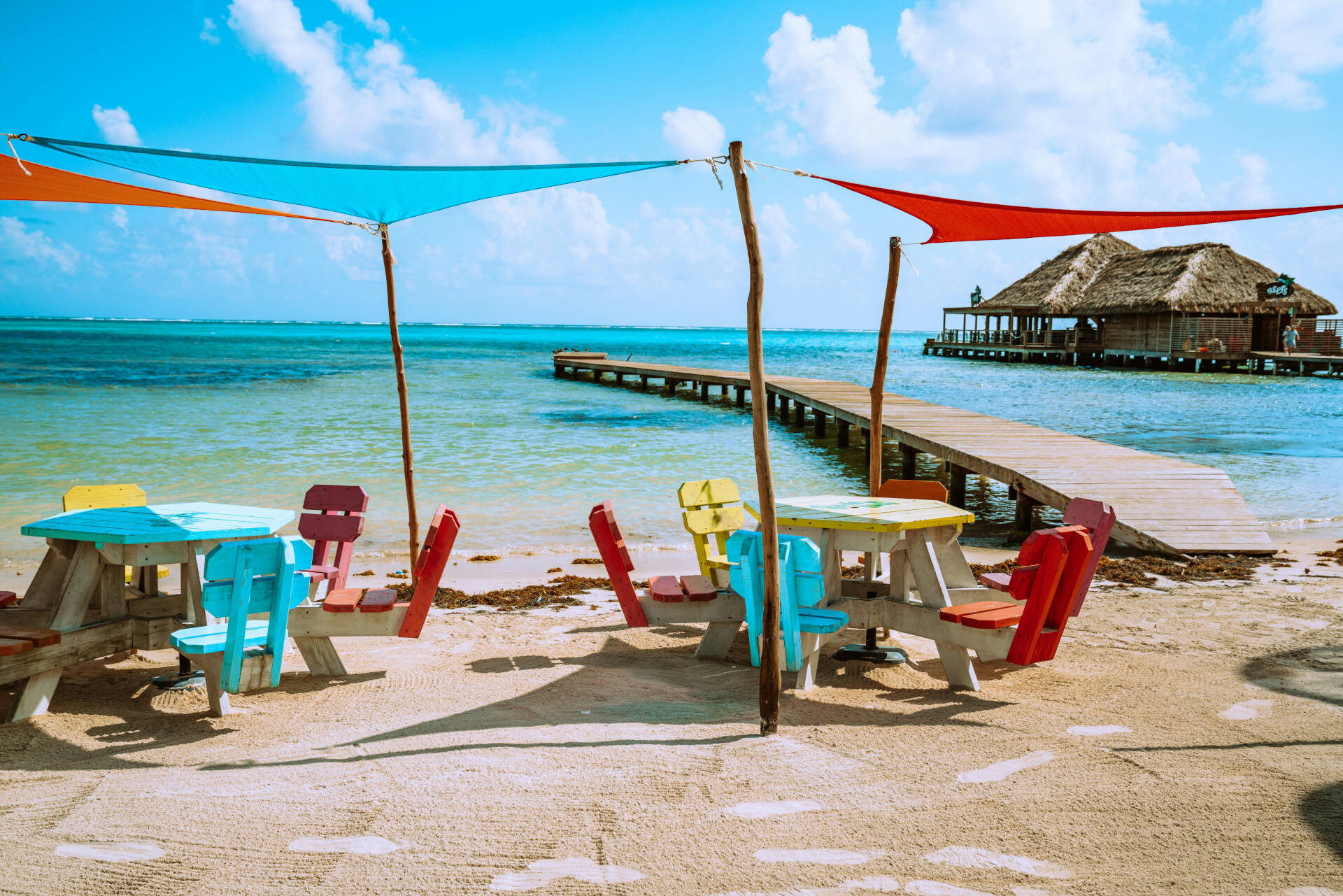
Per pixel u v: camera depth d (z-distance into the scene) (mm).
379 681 4660
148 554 4340
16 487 12531
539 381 39938
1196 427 22016
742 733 3783
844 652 5043
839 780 3238
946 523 4742
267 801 3068
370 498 12172
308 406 26203
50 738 3814
